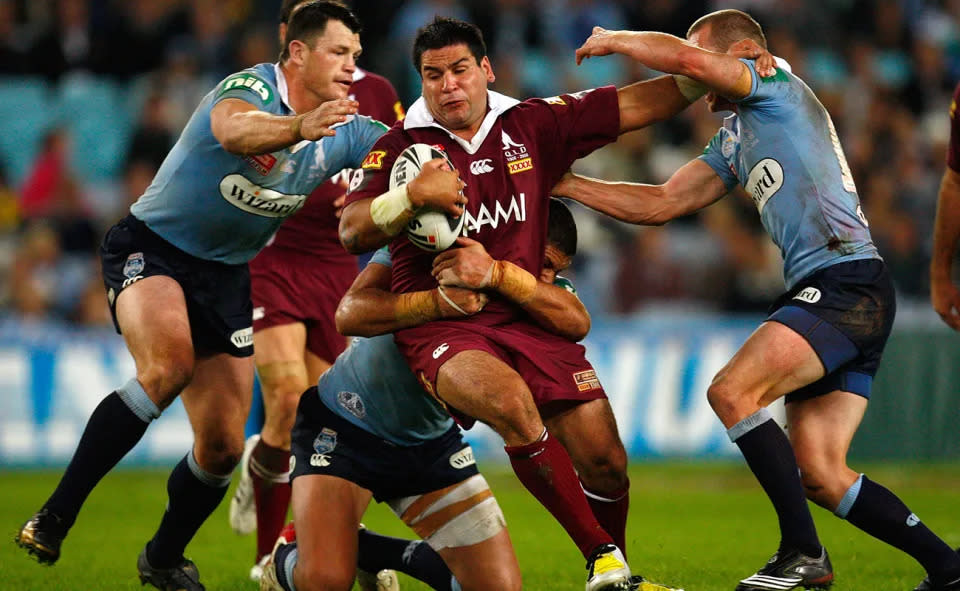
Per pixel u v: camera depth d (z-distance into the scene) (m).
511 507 36.22
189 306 21.25
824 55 62.72
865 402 20.39
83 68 59.34
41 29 59.41
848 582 22.98
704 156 21.52
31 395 43.56
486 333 18.47
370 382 18.58
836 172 20.11
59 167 53.72
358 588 22.88
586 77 59.97
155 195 21.19
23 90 59.03
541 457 17.31
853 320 19.62
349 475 18.73
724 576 23.58
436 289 18.27
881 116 58.25
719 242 52.88
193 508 21.33
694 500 37.56
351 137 21.34
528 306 18.47
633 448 45.00
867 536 29.94
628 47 19.45
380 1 59.16
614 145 55.00
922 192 55.28
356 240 18.34
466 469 19.06
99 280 50.75
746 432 19.12
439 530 18.94
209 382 21.47
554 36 60.47
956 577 19.73
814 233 19.98
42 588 22.48
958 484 40.72
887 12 64.69
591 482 19.16
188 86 56.16
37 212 52.91
